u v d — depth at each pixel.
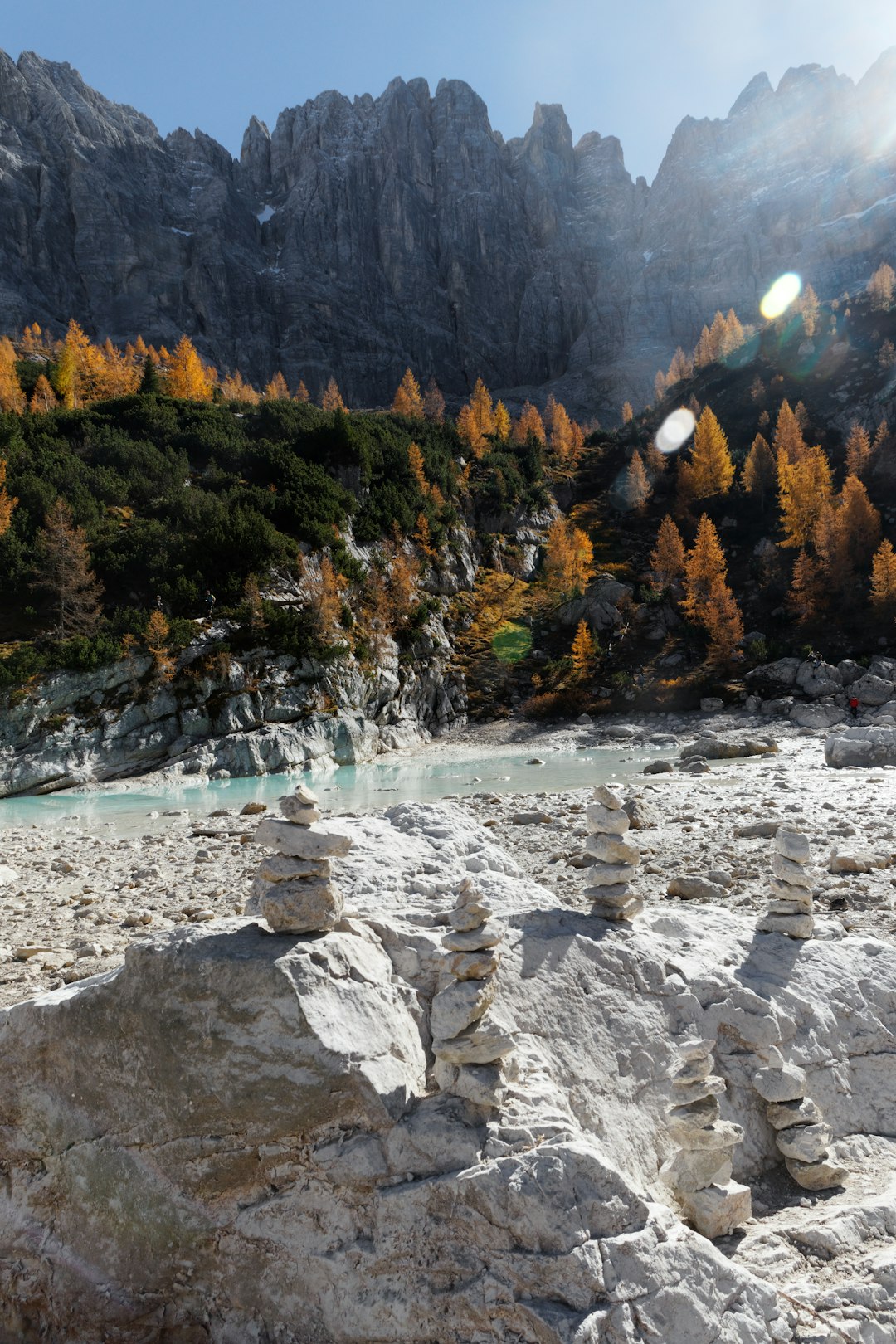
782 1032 5.99
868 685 59.31
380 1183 4.19
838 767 34.41
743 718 58.28
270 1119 4.30
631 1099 5.33
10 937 11.70
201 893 14.15
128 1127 4.52
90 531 56.00
